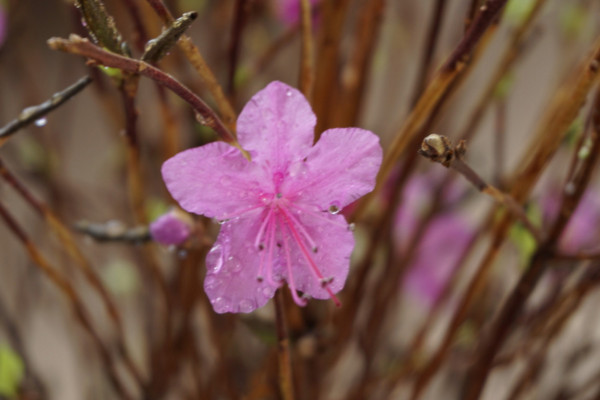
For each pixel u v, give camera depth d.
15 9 0.40
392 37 0.47
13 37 0.42
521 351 0.37
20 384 0.39
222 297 0.29
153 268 0.38
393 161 0.32
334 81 0.35
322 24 0.35
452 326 0.36
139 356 0.50
